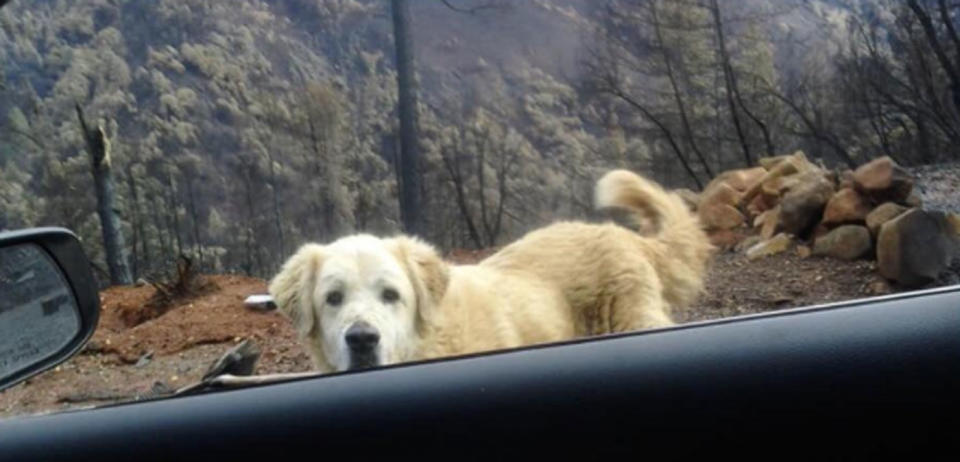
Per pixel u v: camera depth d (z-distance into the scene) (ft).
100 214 13.57
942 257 7.94
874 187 9.39
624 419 2.74
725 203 11.08
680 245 7.09
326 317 5.80
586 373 2.79
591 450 2.76
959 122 17.66
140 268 14.51
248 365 6.32
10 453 2.92
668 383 2.74
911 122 18.88
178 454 2.86
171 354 8.67
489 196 16.81
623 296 6.61
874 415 2.66
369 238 6.13
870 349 2.69
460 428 2.79
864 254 8.98
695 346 2.77
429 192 16.58
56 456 2.89
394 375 2.87
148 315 10.79
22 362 4.03
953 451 2.64
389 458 2.81
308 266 5.98
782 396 2.69
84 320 4.11
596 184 7.93
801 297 8.05
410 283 5.84
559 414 2.77
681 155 19.49
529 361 2.84
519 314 6.24
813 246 9.40
